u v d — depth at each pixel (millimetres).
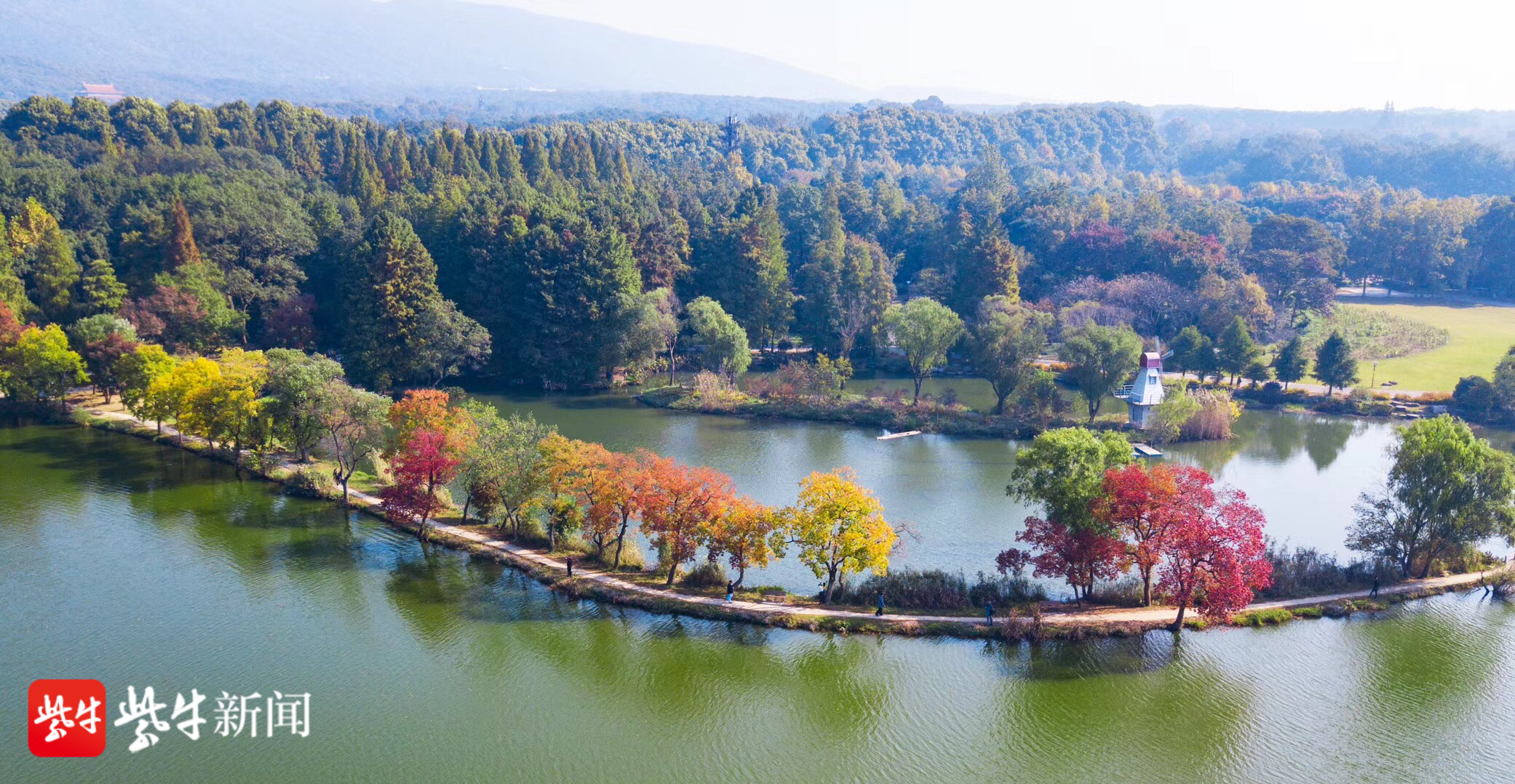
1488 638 63562
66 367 109688
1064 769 50375
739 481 94188
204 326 126188
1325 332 154250
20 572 70562
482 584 69688
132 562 72562
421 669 58688
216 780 48094
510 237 142125
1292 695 57062
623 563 72000
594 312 138500
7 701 54250
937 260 195500
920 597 65875
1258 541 61562
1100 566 65375
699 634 62344
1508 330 161375
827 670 59062
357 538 77750
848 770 50094
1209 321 146125
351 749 50844
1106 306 149125
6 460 95625
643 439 111500
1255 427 120000
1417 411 122625
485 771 49438
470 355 133625
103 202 150625
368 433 91000
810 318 163125
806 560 66250
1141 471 64188
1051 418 116812
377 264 128750
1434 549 71938
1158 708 55594
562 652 60750
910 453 106375
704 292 162125
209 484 89625
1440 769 50719
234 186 146625
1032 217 196750
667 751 51594
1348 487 95250
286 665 58719
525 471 75062
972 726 53969
